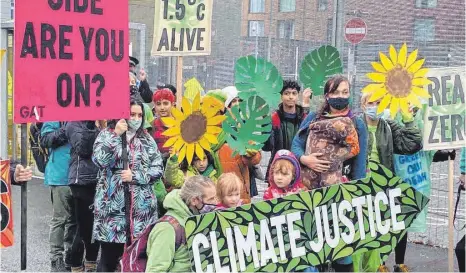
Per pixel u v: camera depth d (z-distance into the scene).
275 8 12.40
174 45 6.31
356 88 10.98
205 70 12.17
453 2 13.55
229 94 6.36
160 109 6.66
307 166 5.28
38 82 4.27
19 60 4.19
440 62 13.25
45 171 6.65
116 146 5.57
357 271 5.50
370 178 4.85
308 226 4.64
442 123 5.99
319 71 5.82
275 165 5.12
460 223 8.84
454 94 5.96
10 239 4.63
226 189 4.81
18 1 4.17
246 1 12.35
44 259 7.12
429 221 8.98
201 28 6.23
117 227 5.63
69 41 4.39
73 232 6.56
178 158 5.13
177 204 4.56
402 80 5.41
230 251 4.39
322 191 4.69
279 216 4.54
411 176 6.43
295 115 6.27
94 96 4.50
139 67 11.27
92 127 6.26
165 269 4.50
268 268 4.52
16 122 4.20
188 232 4.28
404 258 7.25
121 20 4.59
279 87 5.80
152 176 5.66
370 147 6.11
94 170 6.17
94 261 6.52
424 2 13.59
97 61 4.51
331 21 12.03
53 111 4.34
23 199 4.59
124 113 4.62
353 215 4.80
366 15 13.16
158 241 4.52
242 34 12.38
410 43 13.36
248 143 5.27
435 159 6.79
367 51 12.28
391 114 5.42
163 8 6.35
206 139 5.14
